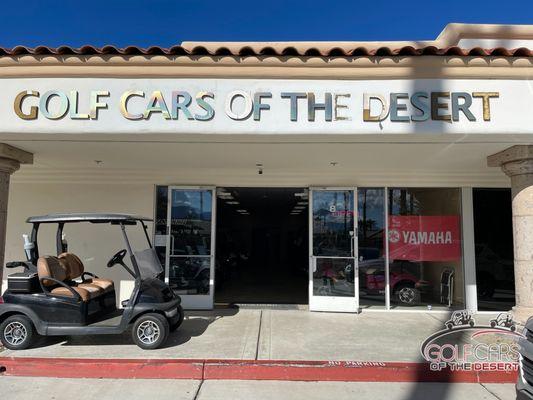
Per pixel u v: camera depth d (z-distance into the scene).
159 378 5.42
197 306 9.08
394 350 6.15
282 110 6.07
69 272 6.87
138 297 6.23
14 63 6.04
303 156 7.66
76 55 6.05
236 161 8.22
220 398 4.79
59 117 6.04
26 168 9.20
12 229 9.12
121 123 6.05
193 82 6.08
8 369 5.49
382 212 9.30
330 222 9.20
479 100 6.00
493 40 8.70
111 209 9.21
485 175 9.17
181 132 6.05
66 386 5.11
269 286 13.53
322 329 7.40
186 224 9.28
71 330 6.04
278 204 14.46
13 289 6.17
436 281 9.20
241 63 6.06
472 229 9.16
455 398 4.83
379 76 6.04
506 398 4.83
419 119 5.96
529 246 6.91
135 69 6.06
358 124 6.02
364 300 9.10
